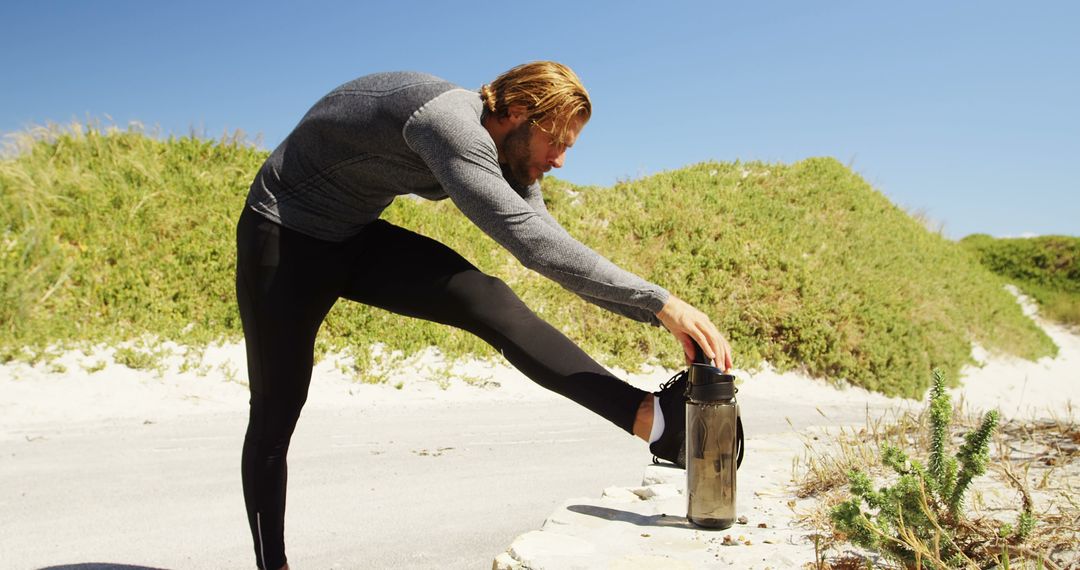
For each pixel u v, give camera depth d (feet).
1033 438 11.25
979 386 36.22
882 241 42.52
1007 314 47.39
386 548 8.70
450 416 19.34
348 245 6.67
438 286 6.61
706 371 6.82
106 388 18.48
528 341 6.66
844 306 32.71
